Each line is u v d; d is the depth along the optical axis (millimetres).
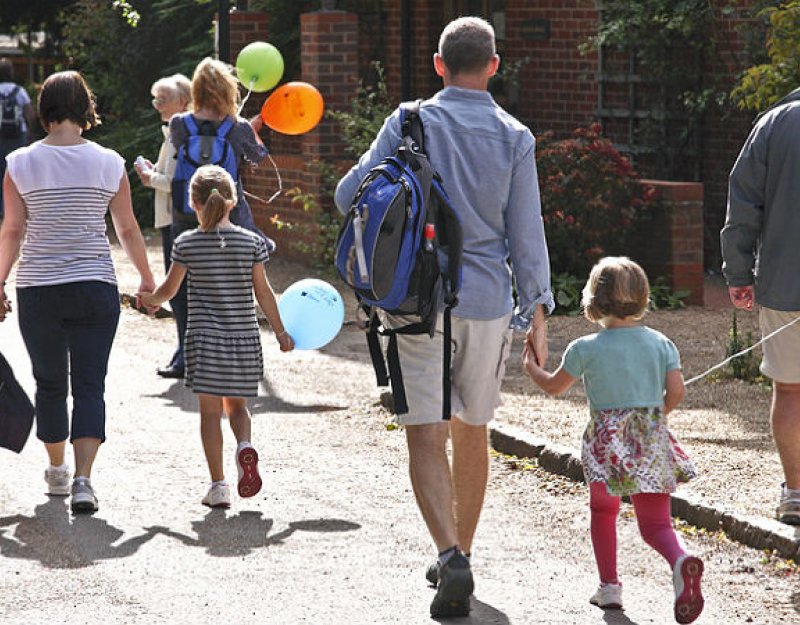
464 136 8617
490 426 13008
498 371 8836
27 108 29641
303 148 24984
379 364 8727
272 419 14164
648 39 23922
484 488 9117
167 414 14367
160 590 9102
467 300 8578
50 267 10938
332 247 24203
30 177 10898
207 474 12062
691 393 14758
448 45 8734
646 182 21297
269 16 28750
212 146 14914
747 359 15688
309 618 8570
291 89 17234
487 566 9602
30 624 8453
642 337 8617
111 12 35656
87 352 11062
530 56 26953
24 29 47250
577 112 26109
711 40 23406
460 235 8438
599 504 8680
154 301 11305
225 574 9430
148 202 32844
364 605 8812
